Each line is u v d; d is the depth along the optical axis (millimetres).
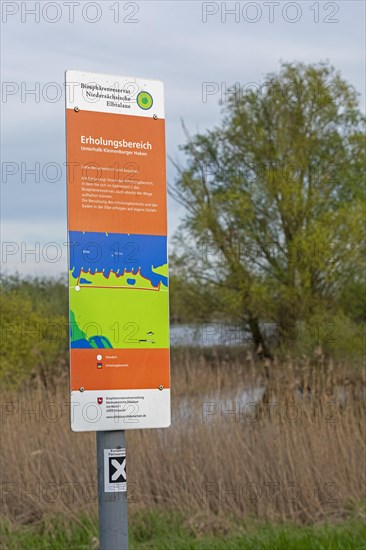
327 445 8039
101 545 3441
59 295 19031
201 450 8055
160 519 7555
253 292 21969
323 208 23734
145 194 3531
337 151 24094
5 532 7328
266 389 9469
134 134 3533
